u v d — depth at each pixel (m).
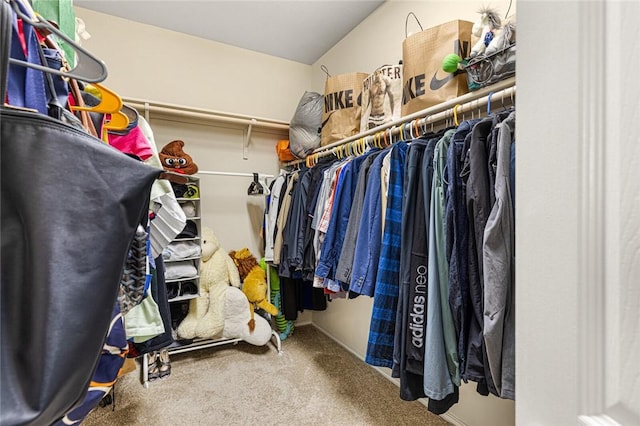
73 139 0.39
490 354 0.77
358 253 1.22
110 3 1.99
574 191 0.35
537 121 0.39
